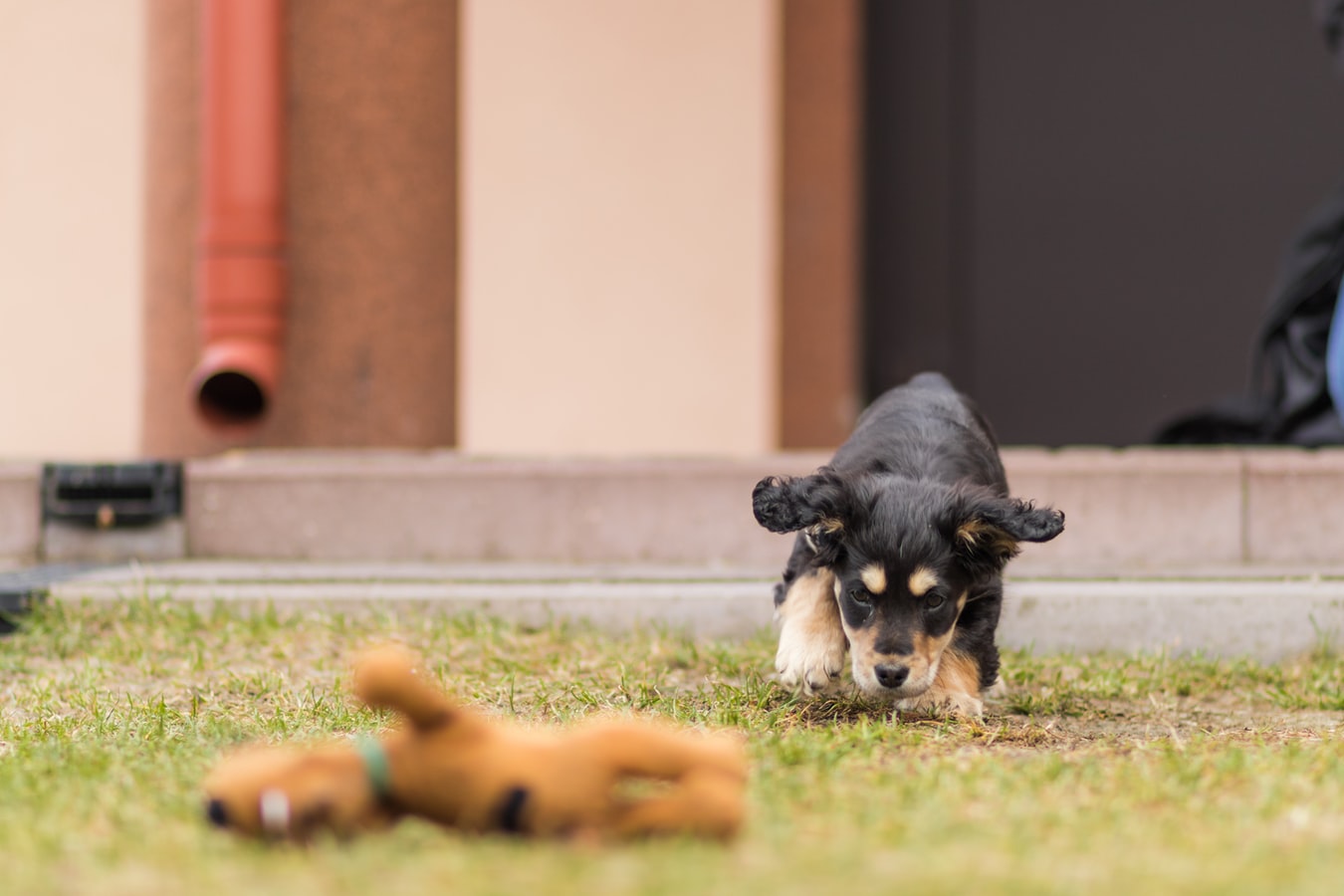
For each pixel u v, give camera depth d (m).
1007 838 3.56
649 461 9.31
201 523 9.38
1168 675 6.78
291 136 10.17
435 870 3.13
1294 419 9.77
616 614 7.72
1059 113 17.12
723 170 16.80
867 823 3.70
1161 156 16.98
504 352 16.62
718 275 16.84
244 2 9.97
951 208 17.31
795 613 5.90
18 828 3.68
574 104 16.62
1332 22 10.00
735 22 16.78
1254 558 8.91
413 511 9.27
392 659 3.50
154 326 10.72
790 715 5.55
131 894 3.09
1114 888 3.16
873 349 17.39
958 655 5.76
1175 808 4.01
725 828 3.41
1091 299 17.19
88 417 15.92
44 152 15.90
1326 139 16.69
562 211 16.67
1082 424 17.27
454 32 10.49
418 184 10.31
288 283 10.19
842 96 17.08
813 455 9.48
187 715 5.57
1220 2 16.81
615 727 3.62
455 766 3.44
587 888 3.03
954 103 17.23
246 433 10.20
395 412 10.28
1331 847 3.55
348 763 3.50
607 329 16.73
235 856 3.32
